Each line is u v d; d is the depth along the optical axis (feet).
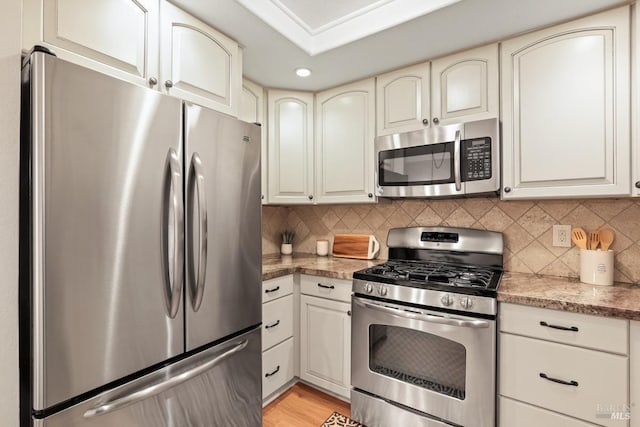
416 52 6.11
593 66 4.86
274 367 6.62
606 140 4.76
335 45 5.90
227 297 4.49
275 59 6.36
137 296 3.42
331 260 8.15
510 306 4.69
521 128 5.44
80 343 2.98
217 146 4.33
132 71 4.15
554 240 6.01
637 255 5.32
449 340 5.12
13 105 2.73
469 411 4.89
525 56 5.42
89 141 3.05
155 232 3.57
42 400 2.73
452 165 5.96
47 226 2.77
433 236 7.19
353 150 7.44
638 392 3.87
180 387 3.95
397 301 5.61
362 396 6.04
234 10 4.85
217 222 4.33
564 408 4.29
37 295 2.73
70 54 3.55
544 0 4.58
